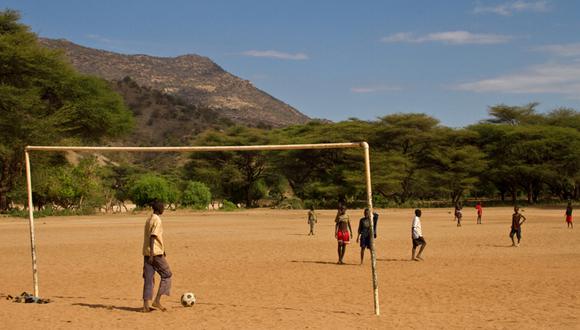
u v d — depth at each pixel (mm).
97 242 28109
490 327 9664
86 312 11359
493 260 19031
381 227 37781
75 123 68250
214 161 102750
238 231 35375
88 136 72938
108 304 12352
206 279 15805
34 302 12461
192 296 11969
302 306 11828
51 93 68250
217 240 28531
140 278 16297
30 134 59406
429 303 11930
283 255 21469
